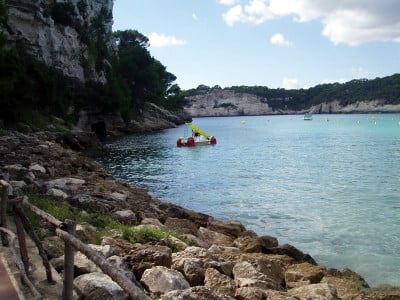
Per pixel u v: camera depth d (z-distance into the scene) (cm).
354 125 13300
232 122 18762
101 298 686
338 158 4612
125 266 866
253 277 983
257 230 1897
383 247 1630
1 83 5009
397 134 8475
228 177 3403
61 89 7356
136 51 11138
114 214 1477
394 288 1145
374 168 3759
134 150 5656
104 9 10381
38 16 7100
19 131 5081
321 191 2753
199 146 6256
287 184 3044
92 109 8288
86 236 1046
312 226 1938
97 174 2700
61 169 2400
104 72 9362
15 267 757
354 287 1120
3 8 6094
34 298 593
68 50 7862
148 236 1205
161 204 2078
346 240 1723
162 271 861
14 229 1022
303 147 6081
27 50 6962
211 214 2205
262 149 5806
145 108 11538
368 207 2278
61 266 802
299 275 1151
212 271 933
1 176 1572
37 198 1387
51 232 1041
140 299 392
